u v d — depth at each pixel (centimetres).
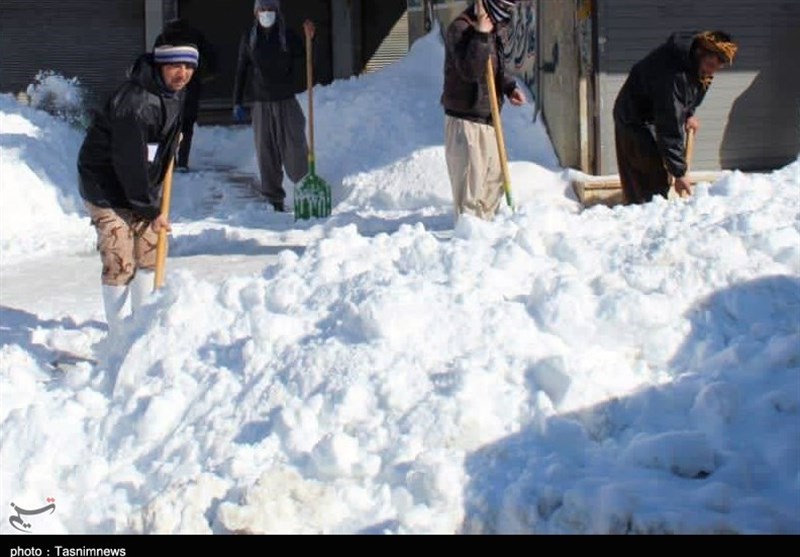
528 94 1644
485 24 1111
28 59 2348
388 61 2545
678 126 1108
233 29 2456
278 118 1605
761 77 1535
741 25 1520
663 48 1123
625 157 1185
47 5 2344
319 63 2528
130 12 2373
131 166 838
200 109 2431
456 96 1131
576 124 1506
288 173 1617
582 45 1490
